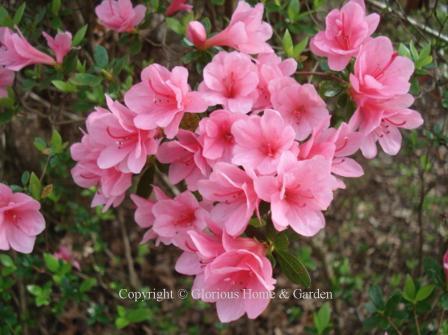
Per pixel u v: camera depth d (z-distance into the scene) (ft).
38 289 2.21
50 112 2.06
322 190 1.13
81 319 2.80
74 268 2.68
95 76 1.55
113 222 3.20
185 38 1.47
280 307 3.16
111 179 1.32
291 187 1.14
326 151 1.17
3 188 1.37
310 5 2.06
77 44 1.58
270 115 1.16
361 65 1.23
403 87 1.22
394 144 1.32
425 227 2.89
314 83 1.57
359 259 3.06
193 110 1.22
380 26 2.05
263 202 1.18
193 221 1.29
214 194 1.16
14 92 1.81
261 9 1.33
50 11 1.86
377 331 2.36
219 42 1.38
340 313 2.68
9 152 2.43
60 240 2.69
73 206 2.55
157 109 1.24
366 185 3.36
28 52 1.51
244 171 1.14
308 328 1.89
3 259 2.13
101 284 2.66
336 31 1.28
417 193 3.02
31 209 1.39
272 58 1.33
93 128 1.26
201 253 1.14
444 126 1.92
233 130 1.17
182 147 1.26
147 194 1.40
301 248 2.58
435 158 2.30
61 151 1.65
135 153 1.24
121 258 3.16
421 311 1.67
